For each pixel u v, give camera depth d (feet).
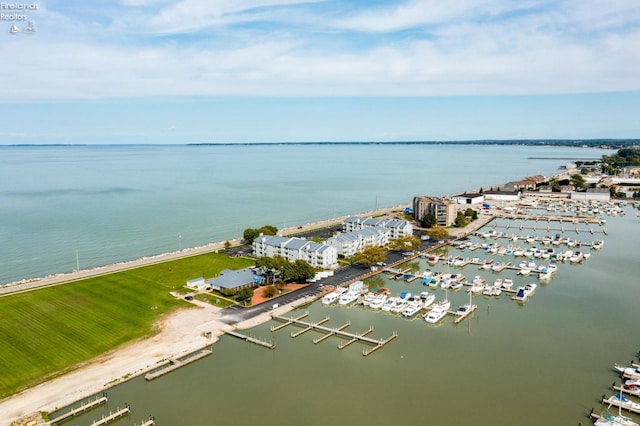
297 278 592.60
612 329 460.55
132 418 319.68
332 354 411.13
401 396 344.49
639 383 349.20
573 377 370.73
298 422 313.73
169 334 441.27
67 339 428.15
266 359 401.08
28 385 353.72
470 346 426.10
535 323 477.36
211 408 330.34
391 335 449.89
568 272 654.53
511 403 335.26
